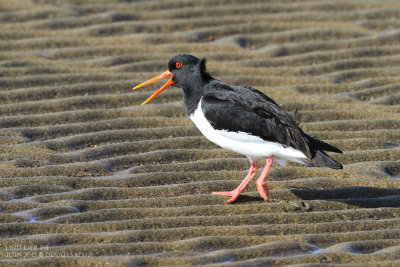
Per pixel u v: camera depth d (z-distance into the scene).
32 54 14.84
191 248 8.06
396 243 8.26
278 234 8.53
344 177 10.44
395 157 11.09
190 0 17.69
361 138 11.63
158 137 11.75
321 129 12.09
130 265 7.59
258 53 15.39
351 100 13.29
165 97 13.33
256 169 9.84
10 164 10.41
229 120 9.62
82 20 16.52
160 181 10.17
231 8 17.36
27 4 17.17
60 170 10.34
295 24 16.73
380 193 9.90
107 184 10.01
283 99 13.24
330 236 8.41
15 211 9.04
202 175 10.39
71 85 13.42
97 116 12.38
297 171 10.62
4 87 13.26
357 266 7.59
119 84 13.62
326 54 15.32
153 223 8.70
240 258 7.83
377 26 16.72
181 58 10.42
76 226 8.54
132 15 16.94
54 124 12.03
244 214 9.12
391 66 14.87
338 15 17.16
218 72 14.31
